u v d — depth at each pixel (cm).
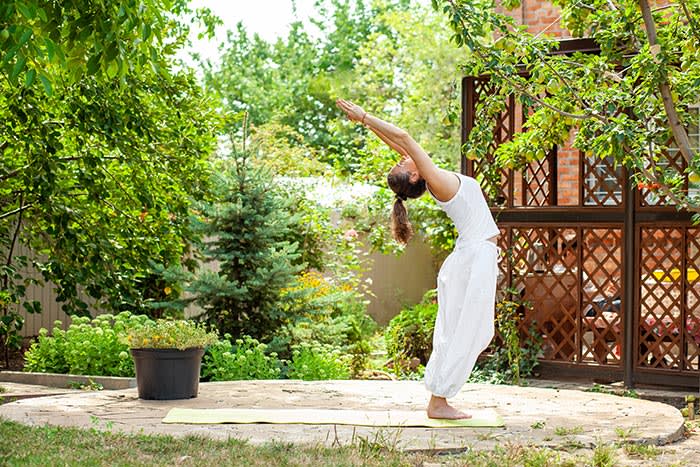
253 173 1156
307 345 1080
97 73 626
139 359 787
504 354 1058
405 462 542
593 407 772
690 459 589
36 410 727
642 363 995
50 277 1104
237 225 1127
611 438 634
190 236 1155
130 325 1095
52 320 1502
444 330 677
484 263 660
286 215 1155
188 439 593
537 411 748
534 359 1053
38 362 1109
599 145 806
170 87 1094
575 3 889
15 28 536
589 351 1030
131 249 1146
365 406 759
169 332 788
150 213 1139
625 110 974
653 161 830
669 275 987
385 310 1875
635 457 591
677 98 841
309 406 758
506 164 984
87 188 1057
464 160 1098
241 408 742
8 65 566
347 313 1444
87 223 1115
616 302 1055
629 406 780
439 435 630
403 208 696
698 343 973
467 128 1095
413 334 1234
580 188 1030
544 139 929
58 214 1052
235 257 1135
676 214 973
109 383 1020
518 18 1410
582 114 851
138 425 661
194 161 1150
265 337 1123
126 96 1040
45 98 1016
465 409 752
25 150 1018
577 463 553
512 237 1074
